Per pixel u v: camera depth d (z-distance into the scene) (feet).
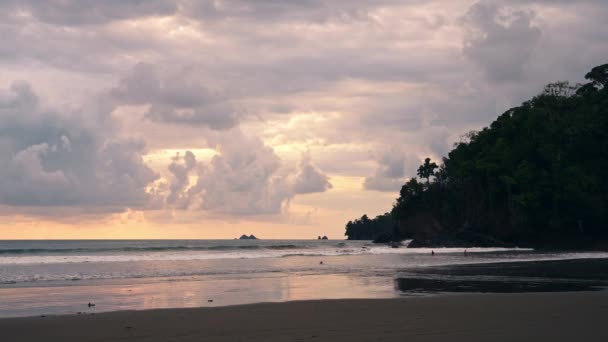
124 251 221.66
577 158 312.91
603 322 41.68
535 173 307.78
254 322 43.04
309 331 38.96
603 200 291.79
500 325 40.37
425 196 363.35
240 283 81.15
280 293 67.21
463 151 363.35
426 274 97.86
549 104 341.82
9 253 207.21
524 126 330.34
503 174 316.19
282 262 140.87
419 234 346.13
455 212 343.26
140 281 85.35
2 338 37.86
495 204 319.47
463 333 37.37
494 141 346.33
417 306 51.31
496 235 312.50
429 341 34.81
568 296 58.90
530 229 304.50
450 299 56.65
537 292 65.72
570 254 208.23
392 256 181.06
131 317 46.06
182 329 40.40
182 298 62.49
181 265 127.54
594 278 88.79
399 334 37.24
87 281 85.46
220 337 37.27
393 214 384.88
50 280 87.56
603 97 337.52
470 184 334.44
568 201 295.69
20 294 67.31
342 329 39.52
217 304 56.90
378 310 48.96
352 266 123.44
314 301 55.52
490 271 106.42
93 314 48.01
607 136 309.83
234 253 192.13
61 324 42.80
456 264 132.77
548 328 39.01
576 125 313.94
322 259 156.97
